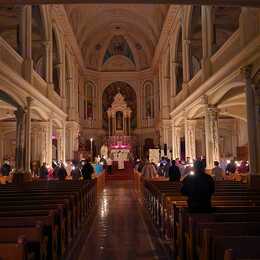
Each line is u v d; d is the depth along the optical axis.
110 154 34.06
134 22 33.03
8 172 19.20
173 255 6.61
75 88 30.47
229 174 17.08
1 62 11.73
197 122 22.30
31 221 4.52
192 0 8.73
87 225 9.75
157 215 9.69
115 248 7.17
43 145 20.48
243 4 8.87
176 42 23.58
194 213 5.32
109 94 38.72
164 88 28.22
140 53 38.41
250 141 10.97
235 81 12.12
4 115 20.78
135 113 38.50
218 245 3.27
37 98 17.25
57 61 24.22
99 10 30.31
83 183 12.63
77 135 30.20
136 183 21.44
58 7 21.41
